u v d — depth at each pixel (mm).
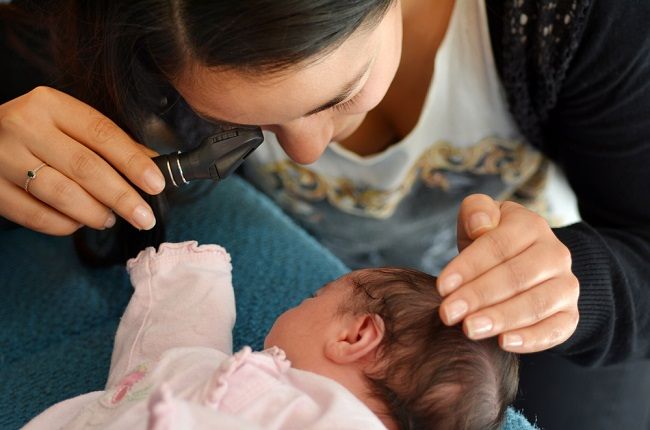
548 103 876
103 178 664
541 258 611
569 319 620
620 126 836
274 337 686
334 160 1067
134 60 623
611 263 795
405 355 624
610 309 788
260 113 594
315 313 678
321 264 1008
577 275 776
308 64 542
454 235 1170
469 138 1023
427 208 1118
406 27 905
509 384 661
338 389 590
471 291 584
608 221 958
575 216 1170
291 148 698
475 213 649
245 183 1148
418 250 1194
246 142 674
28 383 839
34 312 932
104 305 949
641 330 846
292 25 512
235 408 562
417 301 655
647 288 836
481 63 921
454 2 883
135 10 557
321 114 655
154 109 732
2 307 934
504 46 858
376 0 549
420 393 611
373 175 1070
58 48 720
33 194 689
